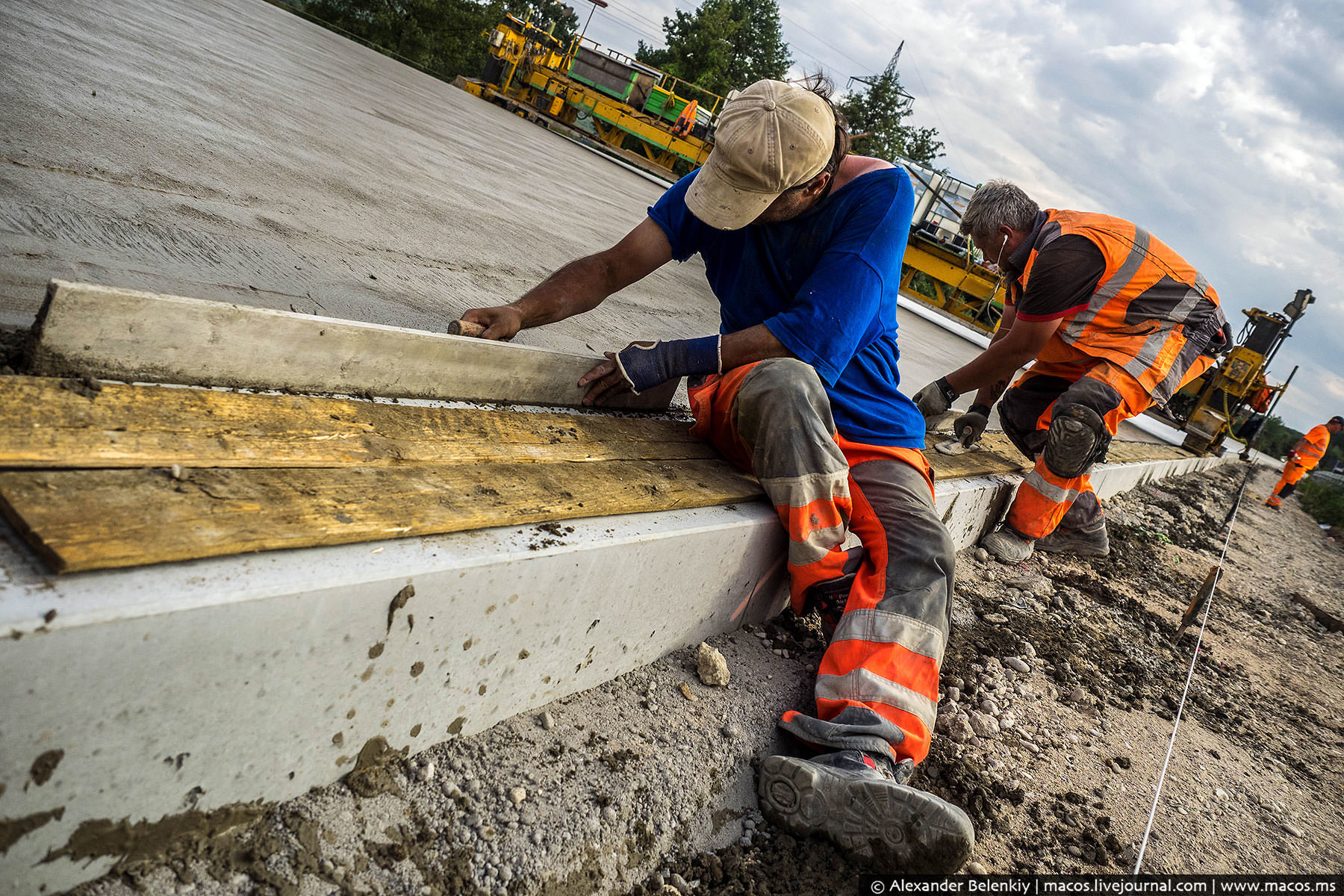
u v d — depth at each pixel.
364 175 4.94
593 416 2.27
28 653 0.86
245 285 2.42
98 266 2.14
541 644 1.60
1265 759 2.85
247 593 1.04
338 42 21.92
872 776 1.69
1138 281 3.32
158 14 8.86
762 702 2.07
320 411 1.55
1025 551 3.80
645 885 1.53
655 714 1.84
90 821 1.01
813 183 2.05
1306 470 10.95
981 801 2.04
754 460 2.13
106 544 0.97
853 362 2.31
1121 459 6.86
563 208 7.45
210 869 1.14
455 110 15.10
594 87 24.03
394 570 1.22
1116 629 3.60
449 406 1.90
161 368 1.41
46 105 3.42
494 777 1.49
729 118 1.97
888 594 2.04
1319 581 6.99
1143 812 2.24
